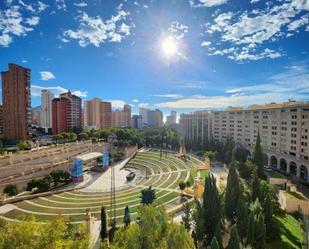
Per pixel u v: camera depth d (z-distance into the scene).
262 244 33.56
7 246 17.47
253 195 45.66
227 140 111.56
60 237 19.94
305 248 34.38
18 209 53.69
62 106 168.88
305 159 78.56
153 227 21.11
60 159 97.75
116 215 49.47
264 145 102.62
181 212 50.03
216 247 27.12
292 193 54.12
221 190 60.78
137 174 98.25
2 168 73.06
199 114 149.62
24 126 132.25
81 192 71.62
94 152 118.81
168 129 175.62
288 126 87.56
